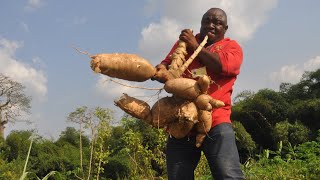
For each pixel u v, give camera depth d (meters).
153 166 9.77
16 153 30.05
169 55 4.10
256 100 28.81
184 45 3.72
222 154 3.61
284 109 29.52
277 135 26.62
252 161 8.54
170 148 3.91
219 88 3.57
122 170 15.08
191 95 3.35
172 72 3.54
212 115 3.65
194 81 3.37
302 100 32.91
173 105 3.47
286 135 26.47
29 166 26.89
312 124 29.59
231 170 3.61
